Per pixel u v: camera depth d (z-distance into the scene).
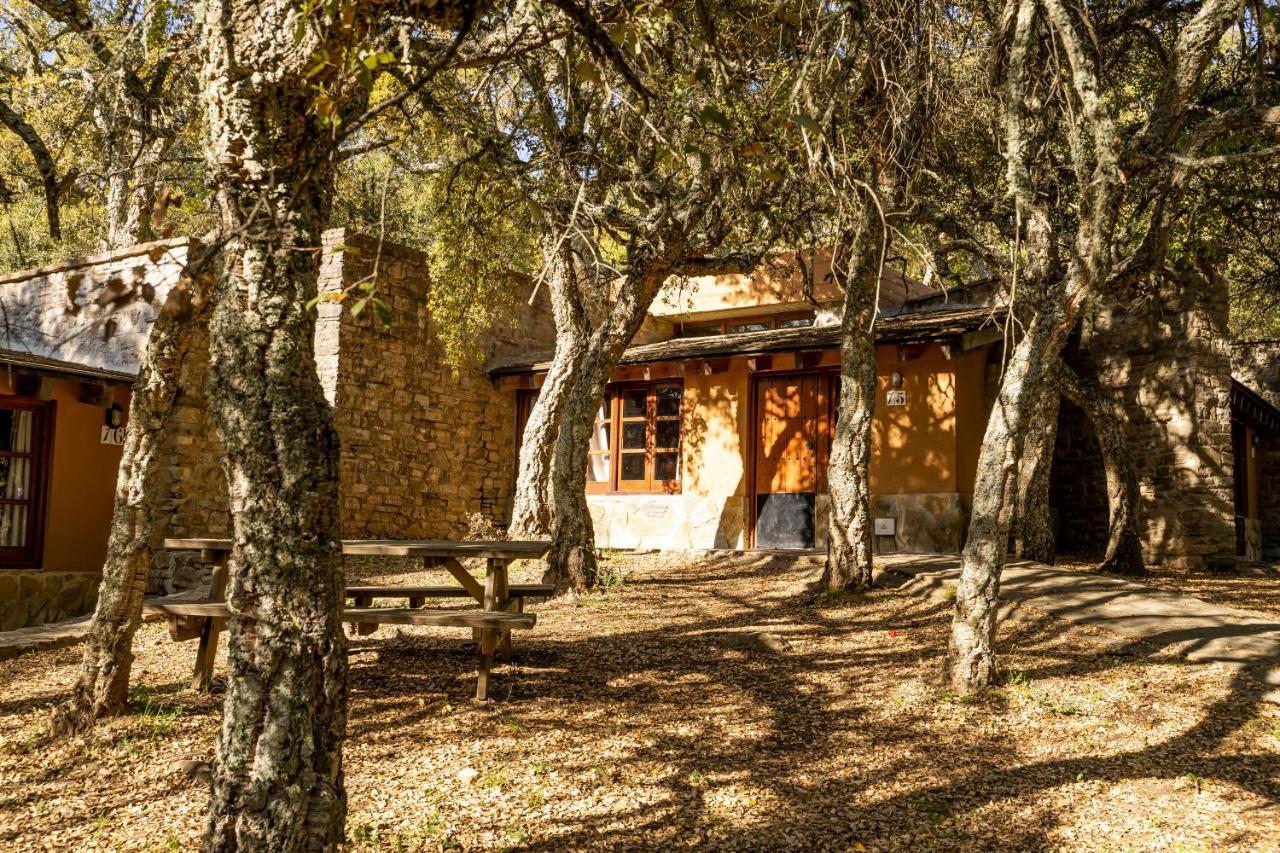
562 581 10.95
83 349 13.12
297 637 3.45
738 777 5.58
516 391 16.88
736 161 7.93
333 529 3.59
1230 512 12.77
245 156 3.55
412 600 8.38
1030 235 7.57
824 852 4.67
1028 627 8.66
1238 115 6.85
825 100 6.98
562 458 11.06
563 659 7.91
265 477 3.47
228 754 3.42
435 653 8.06
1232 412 15.59
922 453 13.33
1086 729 6.31
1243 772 5.57
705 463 15.12
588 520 11.12
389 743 5.91
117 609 6.18
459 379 15.70
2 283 14.24
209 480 12.41
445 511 15.33
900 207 9.45
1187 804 5.19
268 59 3.43
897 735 6.30
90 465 12.42
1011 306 6.47
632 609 9.99
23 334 13.91
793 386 14.70
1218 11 6.81
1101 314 13.92
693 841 4.76
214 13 3.54
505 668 7.55
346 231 13.67
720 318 18.66
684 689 7.18
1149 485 13.38
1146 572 12.07
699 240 10.41
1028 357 7.15
